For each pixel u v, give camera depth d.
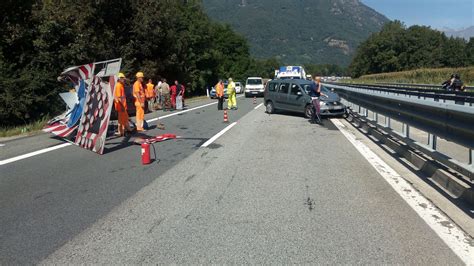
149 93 21.67
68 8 30.69
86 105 10.88
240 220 5.21
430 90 23.19
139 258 4.17
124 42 34.41
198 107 26.33
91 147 10.35
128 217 5.37
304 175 7.52
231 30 88.50
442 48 126.75
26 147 11.12
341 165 8.34
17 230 4.99
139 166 8.45
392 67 129.88
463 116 6.02
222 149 10.35
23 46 23.00
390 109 10.09
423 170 7.67
